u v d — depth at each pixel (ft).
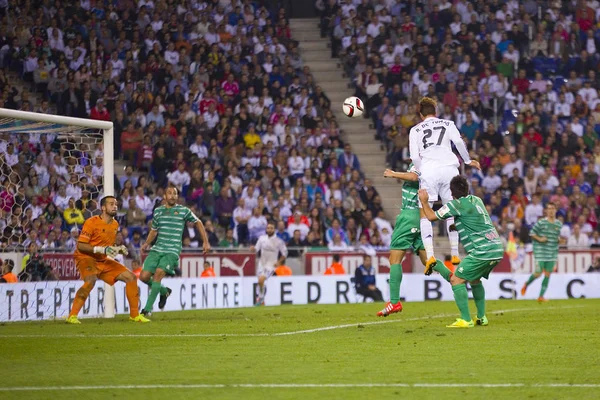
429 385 65.72
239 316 141.69
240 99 256.73
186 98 252.01
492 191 247.29
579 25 290.76
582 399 59.93
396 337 98.99
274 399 60.54
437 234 235.20
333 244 222.48
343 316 137.80
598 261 223.30
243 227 223.10
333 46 286.87
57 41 247.29
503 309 155.74
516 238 235.81
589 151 264.93
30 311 135.85
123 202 213.46
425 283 211.41
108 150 140.77
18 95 235.20
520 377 69.26
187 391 63.77
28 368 75.92
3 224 165.58
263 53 270.26
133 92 245.04
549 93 272.51
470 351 85.56
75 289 143.43
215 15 275.18
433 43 279.49
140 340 99.04
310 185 236.63
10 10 246.47
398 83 270.46
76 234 166.09
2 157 172.24
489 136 257.55
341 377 69.82
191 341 97.35
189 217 138.31
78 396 62.03
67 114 236.43
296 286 204.44
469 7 287.48
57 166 184.24
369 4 290.76
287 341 96.22
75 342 97.25
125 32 258.98
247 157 242.58
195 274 197.16
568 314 138.10
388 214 252.01
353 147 262.88
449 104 263.49
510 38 282.36
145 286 169.48
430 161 119.03
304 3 306.96
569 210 245.04
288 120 255.70
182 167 232.12
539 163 252.62
